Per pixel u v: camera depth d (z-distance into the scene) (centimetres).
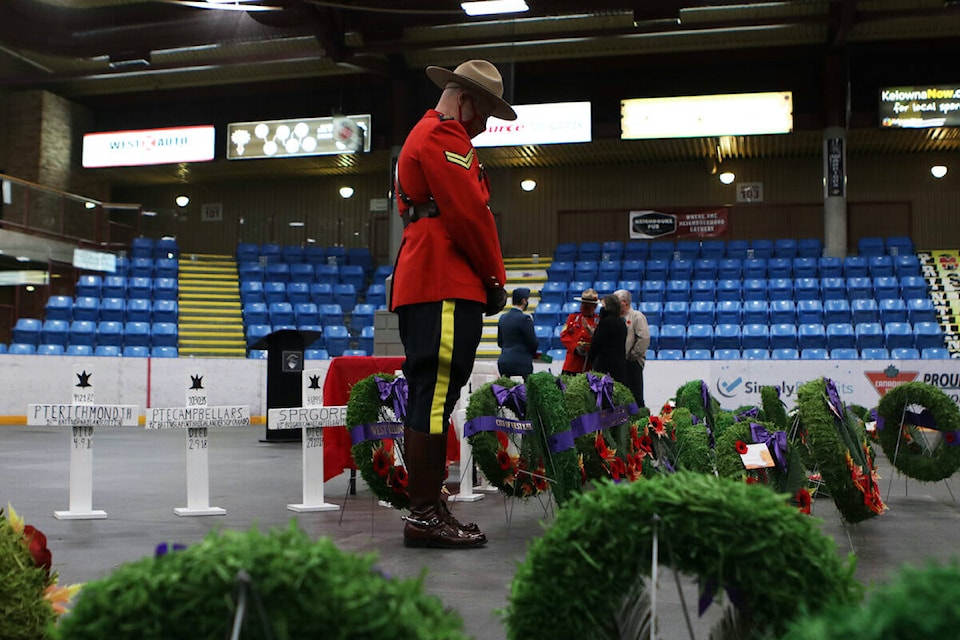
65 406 411
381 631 87
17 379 1327
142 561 91
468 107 357
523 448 439
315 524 399
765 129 1684
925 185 1894
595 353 620
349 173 2080
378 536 367
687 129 1711
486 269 344
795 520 119
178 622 85
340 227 2027
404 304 346
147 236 1941
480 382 589
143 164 1930
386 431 407
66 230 1670
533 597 121
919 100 1639
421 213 348
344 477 620
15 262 1636
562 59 1780
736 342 1420
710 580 119
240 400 1387
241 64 1681
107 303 1600
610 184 1992
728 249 1800
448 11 1467
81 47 1673
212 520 409
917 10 1431
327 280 1833
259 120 1945
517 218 2023
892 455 533
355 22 1595
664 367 1188
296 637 86
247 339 1612
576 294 1680
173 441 959
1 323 1556
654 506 118
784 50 1706
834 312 1510
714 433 439
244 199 2147
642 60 1772
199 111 1989
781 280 1619
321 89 1931
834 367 1146
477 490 547
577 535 120
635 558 118
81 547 335
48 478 588
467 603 248
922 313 1493
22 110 1900
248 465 691
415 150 344
